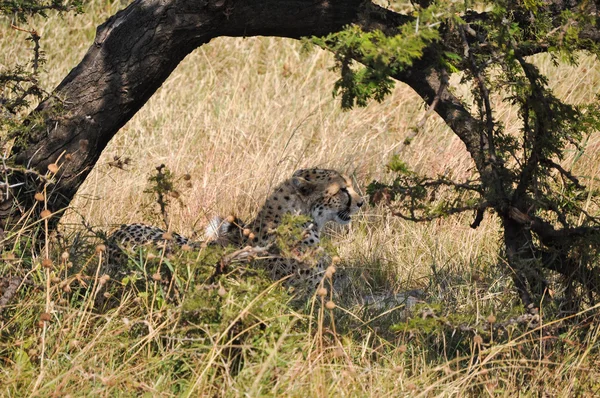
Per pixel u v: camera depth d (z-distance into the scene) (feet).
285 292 48.16
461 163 76.48
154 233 56.95
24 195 51.70
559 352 46.93
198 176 76.48
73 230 57.62
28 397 38.88
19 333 44.11
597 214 63.36
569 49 44.39
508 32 43.52
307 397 39.88
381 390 41.57
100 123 53.16
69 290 43.73
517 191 46.39
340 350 41.91
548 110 43.47
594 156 77.10
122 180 71.92
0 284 44.32
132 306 46.52
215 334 41.45
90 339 43.34
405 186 46.47
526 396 42.86
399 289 59.82
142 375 41.70
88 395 38.99
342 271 61.46
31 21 100.89
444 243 64.39
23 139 51.78
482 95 44.80
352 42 37.78
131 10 52.60
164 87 92.43
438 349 47.96
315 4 51.01
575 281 50.08
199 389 39.63
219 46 102.32
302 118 86.69
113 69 52.42
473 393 44.14
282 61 98.53
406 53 36.42
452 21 39.73
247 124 84.53
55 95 50.21
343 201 61.36
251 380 40.55
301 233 46.34
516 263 46.80
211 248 46.09
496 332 47.60
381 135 84.89
